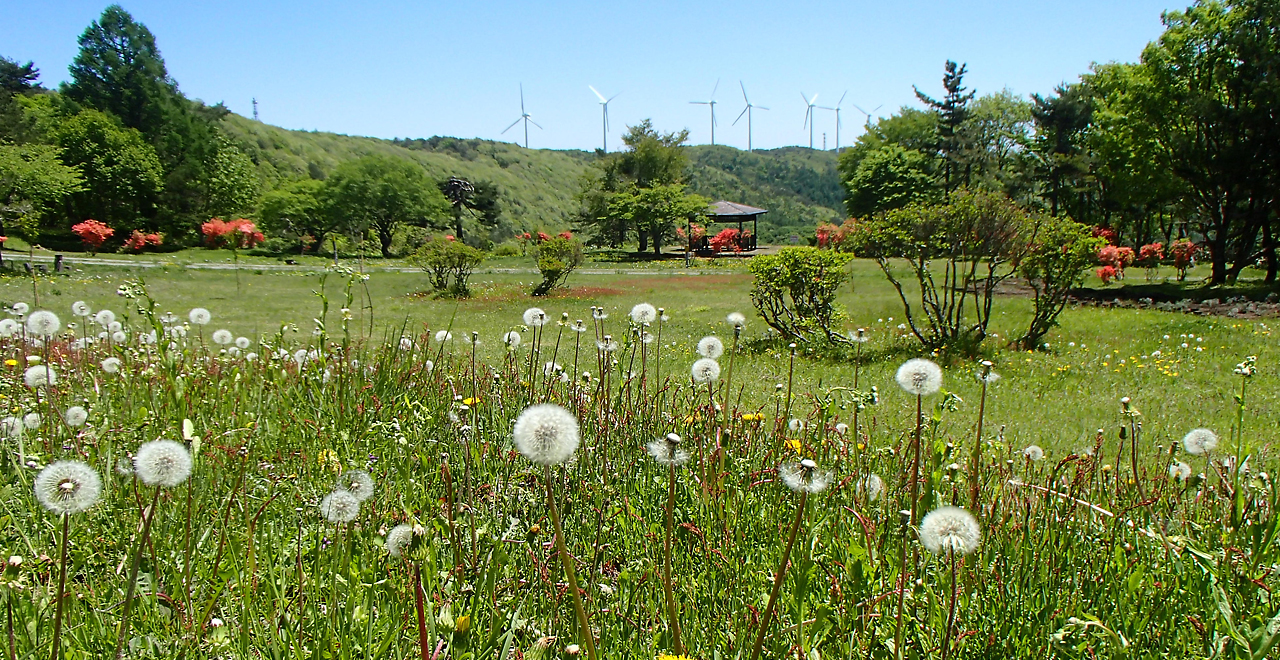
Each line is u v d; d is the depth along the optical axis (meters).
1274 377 10.71
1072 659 2.18
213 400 4.68
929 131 76.88
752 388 8.58
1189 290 25.34
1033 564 2.64
